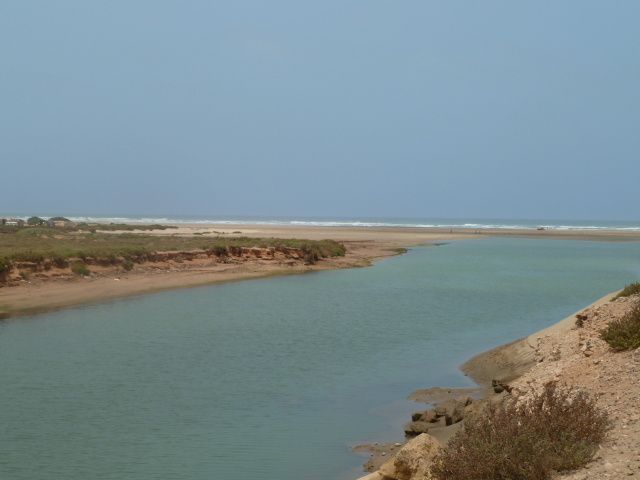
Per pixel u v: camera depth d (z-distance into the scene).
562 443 7.51
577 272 48.41
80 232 74.38
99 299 31.11
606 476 6.70
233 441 11.84
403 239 96.75
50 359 18.25
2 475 10.28
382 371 17.11
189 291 35.19
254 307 29.22
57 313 26.89
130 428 12.52
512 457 7.09
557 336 16.86
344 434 12.27
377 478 8.53
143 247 45.28
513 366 16.78
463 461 7.29
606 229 163.50
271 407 13.93
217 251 48.97
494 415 8.25
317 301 31.45
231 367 17.42
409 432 12.13
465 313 27.67
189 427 12.57
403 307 29.50
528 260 60.72
